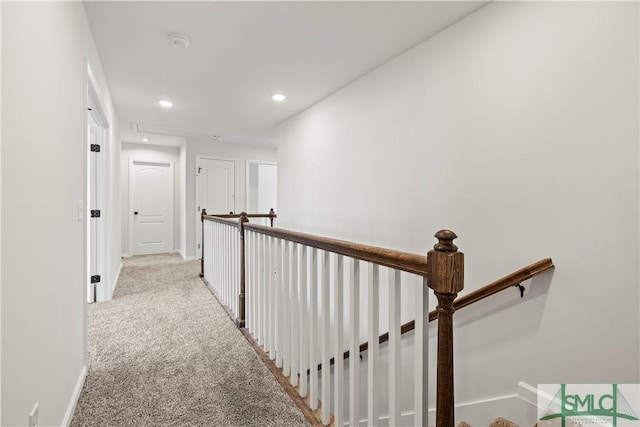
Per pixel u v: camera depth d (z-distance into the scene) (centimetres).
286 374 185
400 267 104
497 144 185
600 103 143
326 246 143
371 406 122
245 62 268
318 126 369
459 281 87
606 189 141
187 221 590
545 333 163
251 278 248
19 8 96
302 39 233
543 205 164
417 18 206
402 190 251
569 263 154
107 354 215
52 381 126
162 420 151
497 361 185
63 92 144
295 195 423
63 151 144
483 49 193
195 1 190
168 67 279
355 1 190
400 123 254
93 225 322
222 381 184
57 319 133
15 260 92
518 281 161
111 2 189
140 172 634
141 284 399
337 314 139
